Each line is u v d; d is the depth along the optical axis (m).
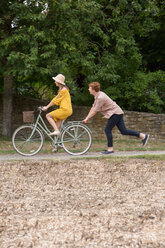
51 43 13.83
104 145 13.48
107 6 16.80
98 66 16.53
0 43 14.00
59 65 13.94
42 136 9.30
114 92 17.39
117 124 9.12
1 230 3.90
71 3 14.04
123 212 4.54
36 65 14.22
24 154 9.23
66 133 9.27
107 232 3.83
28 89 20.98
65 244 3.50
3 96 18.75
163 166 7.75
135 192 5.61
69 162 8.01
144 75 17.86
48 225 4.04
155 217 4.36
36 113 18.92
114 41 18.12
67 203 4.98
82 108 18.31
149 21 18.33
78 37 15.57
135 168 7.51
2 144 13.60
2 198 5.27
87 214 4.45
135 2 17.38
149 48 20.00
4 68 14.84
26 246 3.46
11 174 6.93
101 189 5.80
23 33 13.47
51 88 19.84
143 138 9.09
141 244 3.51
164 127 15.51
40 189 5.80
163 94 18.58
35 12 13.76
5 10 14.26
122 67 17.56
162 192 5.62
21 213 4.53
